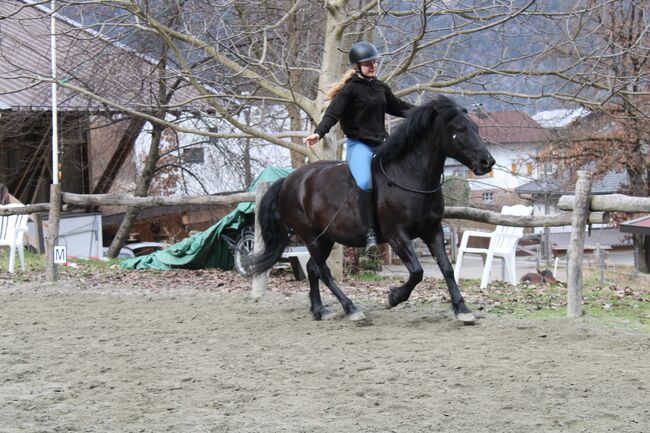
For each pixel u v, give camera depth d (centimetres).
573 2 1312
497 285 1234
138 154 2672
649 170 2458
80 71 1838
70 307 943
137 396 527
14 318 860
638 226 2286
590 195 782
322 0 1427
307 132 1395
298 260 1320
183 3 1359
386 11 1159
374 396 511
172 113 1784
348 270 1625
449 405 484
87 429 456
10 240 1336
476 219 934
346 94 749
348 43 1606
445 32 1411
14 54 2261
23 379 584
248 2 1366
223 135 1380
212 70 1460
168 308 933
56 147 1476
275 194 855
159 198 1147
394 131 733
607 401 482
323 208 786
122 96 1808
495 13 1270
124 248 2436
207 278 1324
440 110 702
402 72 1287
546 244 2541
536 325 732
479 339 680
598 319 764
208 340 721
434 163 715
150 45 1683
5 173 2325
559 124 2239
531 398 493
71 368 613
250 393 526
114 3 1245
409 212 724
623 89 1394
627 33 1611
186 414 482
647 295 988
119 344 707
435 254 760
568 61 1653
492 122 1581
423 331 730
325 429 443
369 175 741
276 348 674
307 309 901
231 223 1398
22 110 1945
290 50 1438
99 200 1188
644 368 565
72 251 2181
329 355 635
